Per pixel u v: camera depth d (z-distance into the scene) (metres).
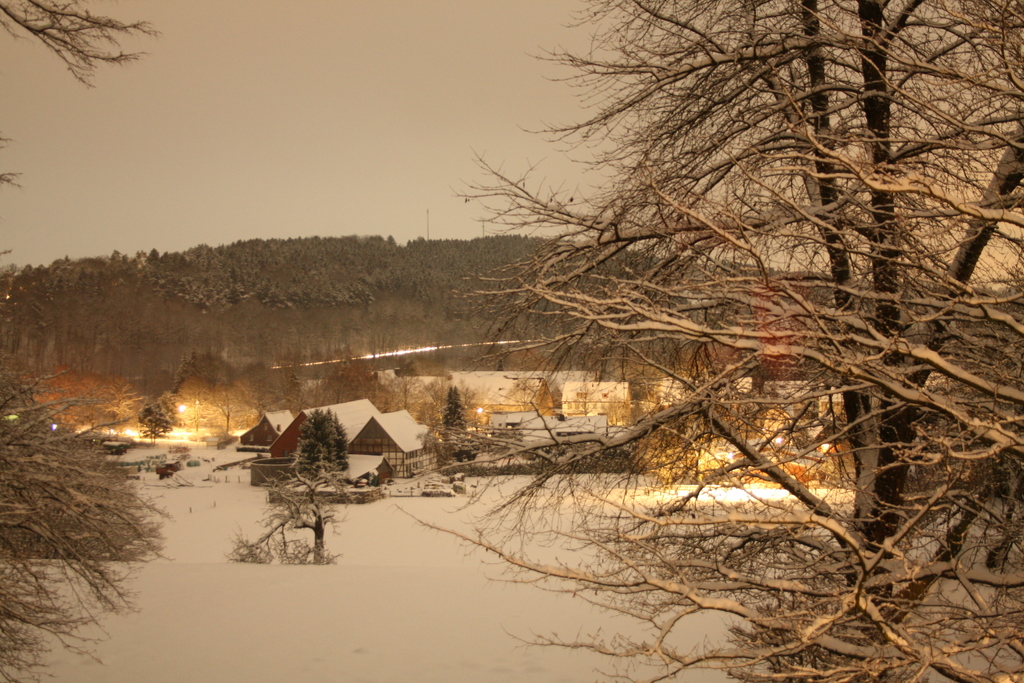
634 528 5.02
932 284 4.92
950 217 4.49
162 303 150.50
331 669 10.48
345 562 27.45
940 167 4.94
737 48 5.82
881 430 5.55
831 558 5.02
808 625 3.72
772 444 5.54
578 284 6.16
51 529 10.40
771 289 3.87
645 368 6.02
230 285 171.50
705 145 6.05
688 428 5.46
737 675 4.01
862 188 5.23
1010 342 4.47
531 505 5.90
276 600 14.24
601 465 5.95
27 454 10.16
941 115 3.63
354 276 178.12
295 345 142.25
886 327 4.93
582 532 5.53
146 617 13.27
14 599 9.52
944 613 4.22
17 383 10.56
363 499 40.94
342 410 62.31
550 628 11.98
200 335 140.12
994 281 4.98
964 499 5.06
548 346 6.18
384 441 56.56
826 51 6.18
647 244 6.39
